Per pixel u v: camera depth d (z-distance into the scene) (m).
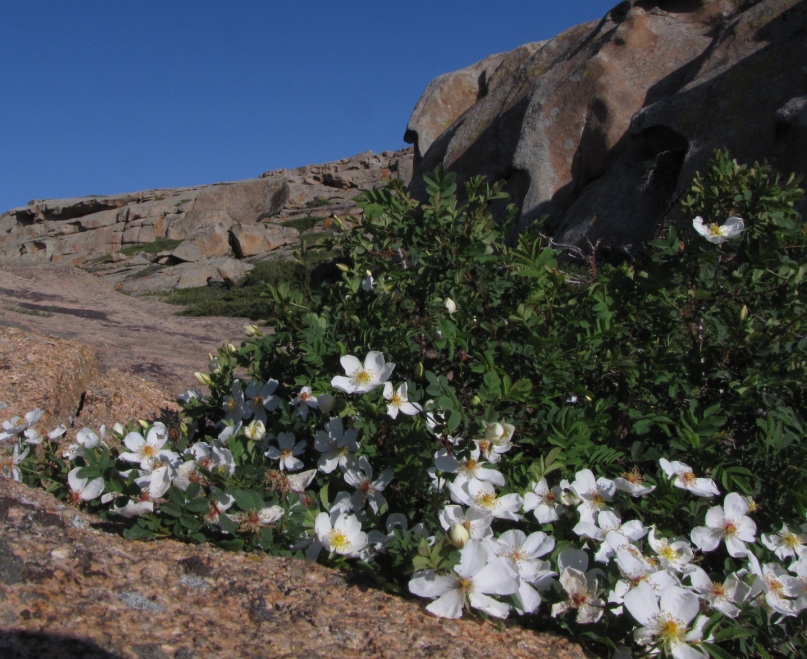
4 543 1.79
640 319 2.89
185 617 1.70
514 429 2.35
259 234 28.70
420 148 18.31
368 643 1.72
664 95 12.61
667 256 2.72
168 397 4.52
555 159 13.16
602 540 2.11
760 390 2.58
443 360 2.82
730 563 2.19
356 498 2.36
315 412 2.79
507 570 1.80
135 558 1.94
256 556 2.08
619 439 2.66
